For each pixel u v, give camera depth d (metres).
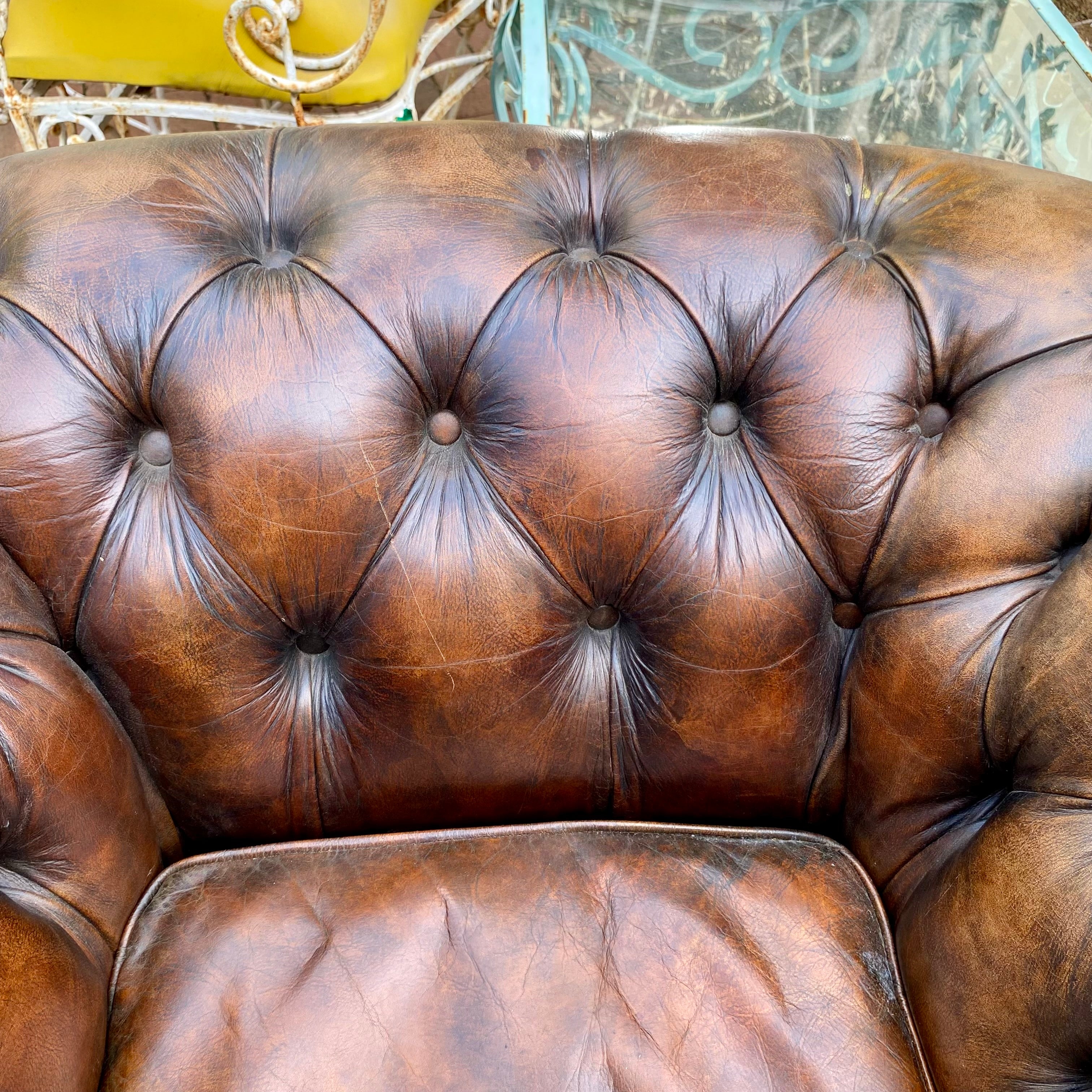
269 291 0.65
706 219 0.67
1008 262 0.65
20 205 0.66
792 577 0.69
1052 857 0.58
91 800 0.65
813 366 0.66
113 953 0.67
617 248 0.68
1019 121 1.13
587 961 0.68
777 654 0.70
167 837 0.76
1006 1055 0.59
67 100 1.31
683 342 0.66
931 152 0.72
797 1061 0.64
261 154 0.69
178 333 0.64
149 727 0.70
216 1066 0.63
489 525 0.68
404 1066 0.63
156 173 0.66
